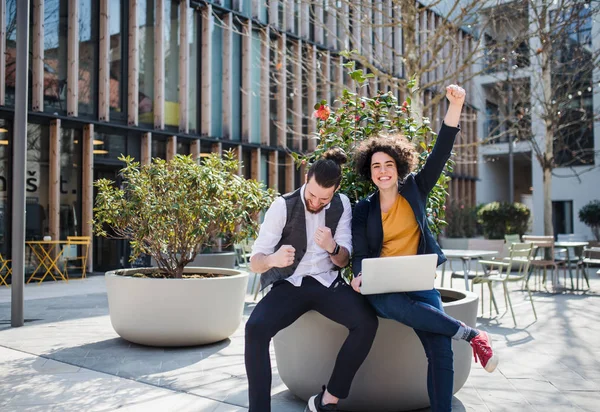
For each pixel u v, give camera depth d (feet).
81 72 37.35
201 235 17.84
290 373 11.08
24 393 11.73
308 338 10.53
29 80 34.65
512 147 74.90
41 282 33.45
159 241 17.58
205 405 10.96
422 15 40.96
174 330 15.83
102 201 17.78
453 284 35.35
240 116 47.83
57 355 15.29
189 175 17.31
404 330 10.06
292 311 9.52
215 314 16.28
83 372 13.51
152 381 12.73
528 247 23.06
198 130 44.91
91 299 26.50
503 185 99.66
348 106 13.17
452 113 9.64
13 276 19.63
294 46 50.34
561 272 43.80
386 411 10.50
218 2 45.47
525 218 51.16
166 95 42.63
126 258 39.81
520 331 19.53
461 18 25.80
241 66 47.88
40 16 34.24
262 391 8.95
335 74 52.70
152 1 41.73
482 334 8.76
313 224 9.93
